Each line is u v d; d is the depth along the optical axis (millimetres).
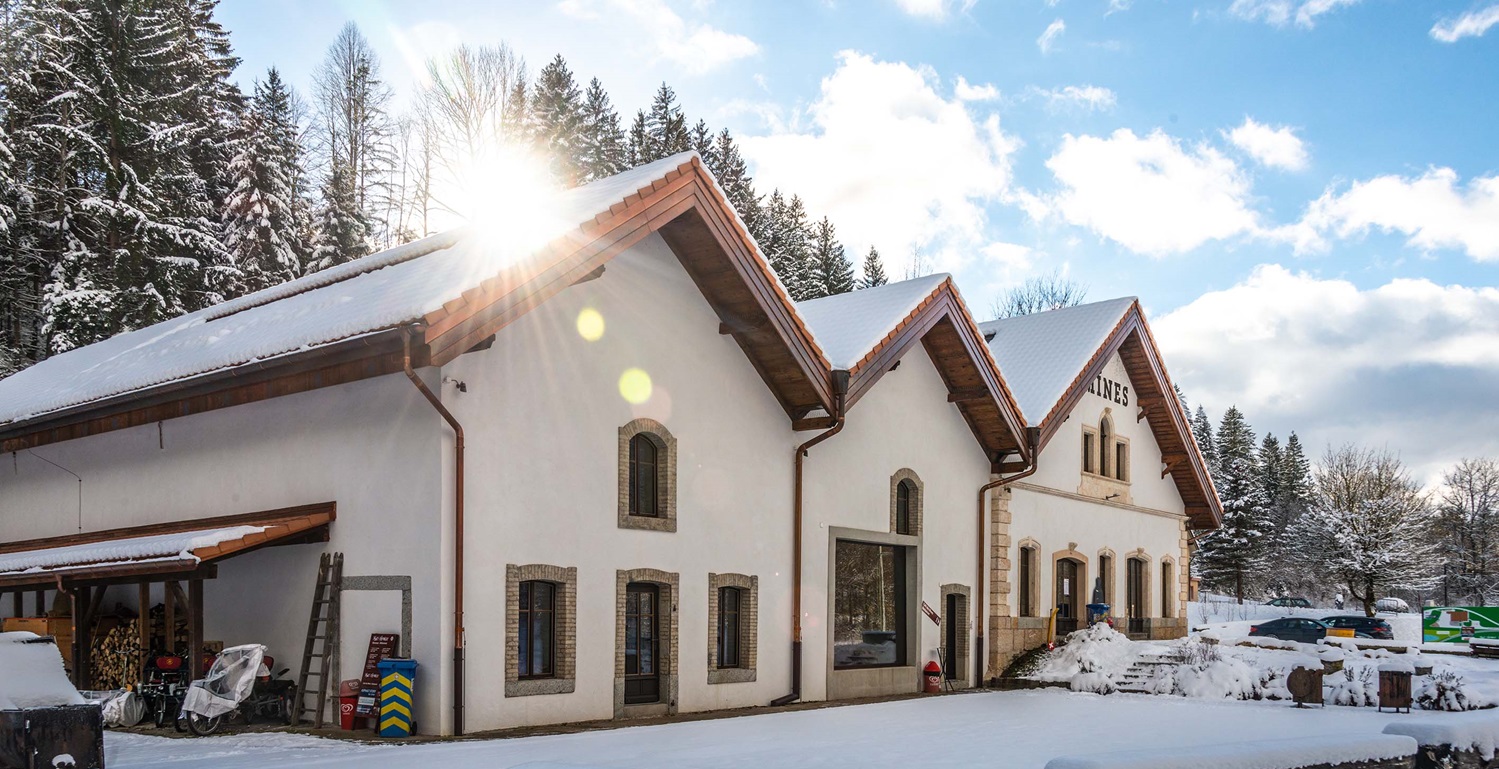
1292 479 103562
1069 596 30156
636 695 17922
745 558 20016
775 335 19641
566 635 16547
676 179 17562
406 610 15125
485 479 15500
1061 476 29641
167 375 18047
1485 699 22156
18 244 34875
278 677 16594
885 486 23609
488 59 53969
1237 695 23484
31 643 9195
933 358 25312
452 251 18453
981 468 26812
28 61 36594
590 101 60000
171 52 39844
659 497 18594
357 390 16328
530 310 15852
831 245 73875
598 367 17484
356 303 16844
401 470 15484
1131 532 33438
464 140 52750
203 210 41344
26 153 35312
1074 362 29047
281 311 19688
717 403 19719
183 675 16344
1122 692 24828
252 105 54219
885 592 23797
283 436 17484
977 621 26141
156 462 19891
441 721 14602
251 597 17516
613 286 17891
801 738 15008
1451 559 87062
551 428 16594
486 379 15648
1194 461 35469
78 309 33219
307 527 16125
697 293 19547
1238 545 76875
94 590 19984
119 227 36156
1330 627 43031
